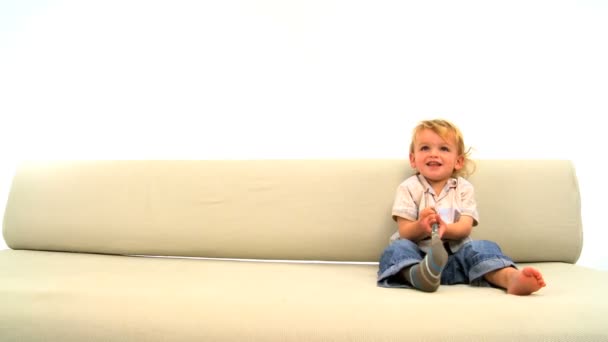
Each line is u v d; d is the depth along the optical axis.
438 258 1.04
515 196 1.59
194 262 1.59
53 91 2.17
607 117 1.99
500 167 1.63
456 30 2.08
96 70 2.17
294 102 2.12
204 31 2.16
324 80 2.11
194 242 1.68
